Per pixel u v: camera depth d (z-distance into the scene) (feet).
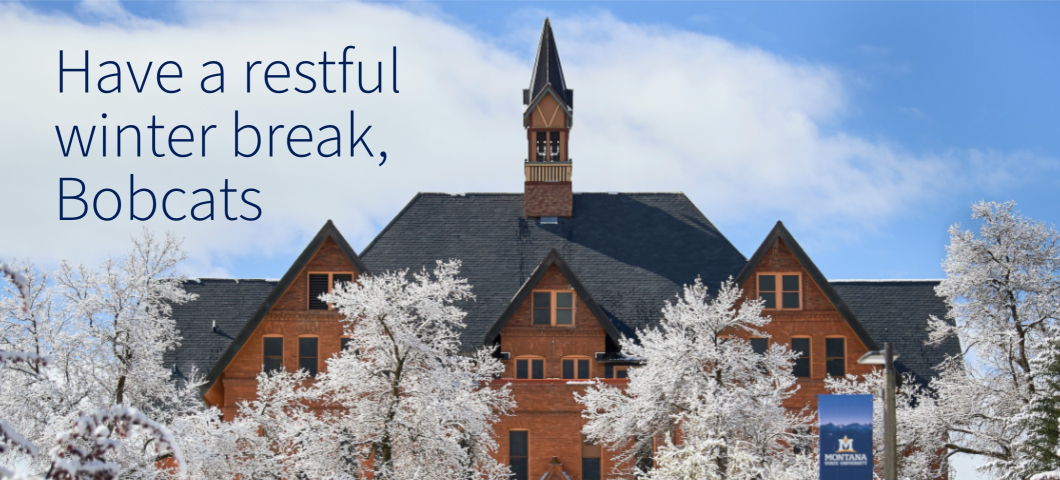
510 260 172.96
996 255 147.64
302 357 157.48
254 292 175.94
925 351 165.07
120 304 129.08
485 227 178.60
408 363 129.59
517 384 154.10
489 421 141.59
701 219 179.73
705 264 171.01
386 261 172.76
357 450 128.06
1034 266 148.15
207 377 154.71
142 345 128.77
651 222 179.11
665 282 168.14
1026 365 144.66
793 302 159.33
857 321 156.04
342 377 126.93
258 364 157.07
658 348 134.82
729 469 120.78
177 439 121.29
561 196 180.75
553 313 159.12
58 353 125.49
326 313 157.99
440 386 127.34
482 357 138.72
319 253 159.53
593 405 139.85
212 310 172.55
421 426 126.52
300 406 144.15
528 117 184.55
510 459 153.89
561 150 183.73
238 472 130.21
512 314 156.97
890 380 87.20
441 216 180.45
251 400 155.84
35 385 124.06
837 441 104.58
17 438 53.67
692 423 126.31
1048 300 146.92
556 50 192.65
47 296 127.95
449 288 131.03
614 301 165.27
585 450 154.20
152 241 132.46
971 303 148.97
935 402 149.18
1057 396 133.08
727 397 129.18
